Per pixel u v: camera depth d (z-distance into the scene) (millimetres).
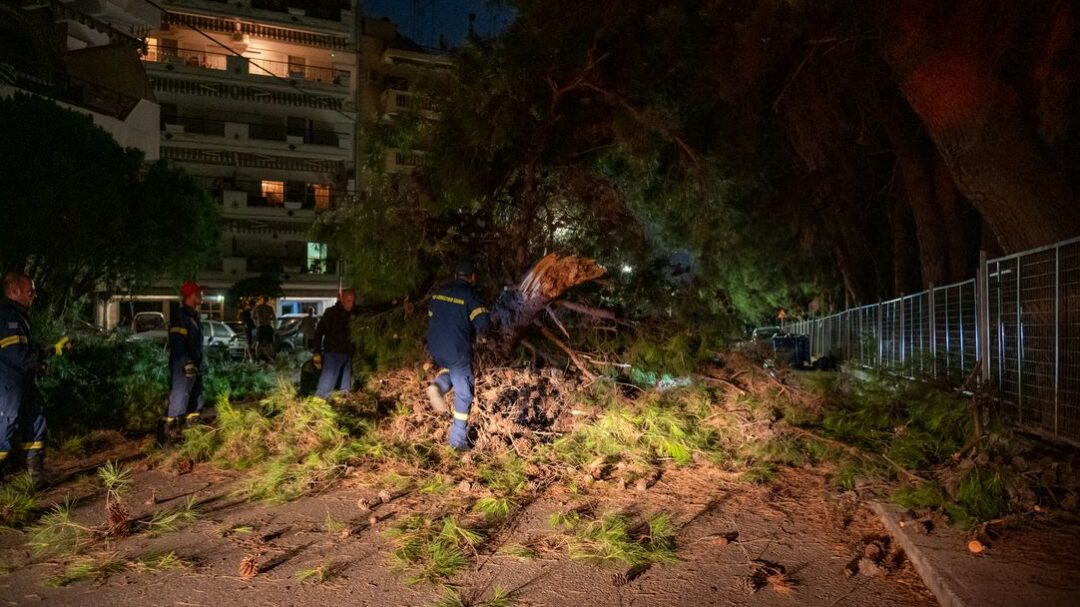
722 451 7262
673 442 7180
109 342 11680
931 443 7055
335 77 42375
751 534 5105
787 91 12734
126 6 23969
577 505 5684
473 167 9023
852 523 5367
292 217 41281
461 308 6965
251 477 6469
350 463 6820
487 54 9070
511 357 8664
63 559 4594
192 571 4391
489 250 9633
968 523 4910
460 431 7035
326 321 9227
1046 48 8398
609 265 9719
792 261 21109
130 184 14562
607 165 10156
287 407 7828
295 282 41312
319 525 5258
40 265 12438
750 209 16875
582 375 8648
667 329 8883
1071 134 8562
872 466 6574
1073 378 7055
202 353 7969
